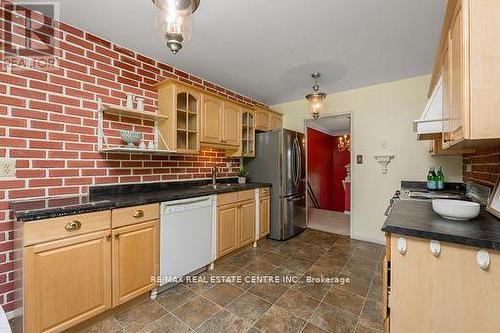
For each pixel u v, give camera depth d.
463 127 0.89
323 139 6.26
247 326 1.56
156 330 1.52
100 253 1.53
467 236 0.91
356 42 2.05
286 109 4.02
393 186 3.06
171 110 2.26
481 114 0.85
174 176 2.60
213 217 2.41
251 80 2.97
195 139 2.53
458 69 0.99
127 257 1.67
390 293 1.09
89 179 1.89
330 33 1.91
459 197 2.00
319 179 6.04
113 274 1.59
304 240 3.31
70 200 1.63
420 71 2.71
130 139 2.03
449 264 0.95
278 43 2.06
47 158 1.67
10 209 1.49
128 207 1.67
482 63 0.85
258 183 3.28
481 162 1.93
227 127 2.92
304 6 1.57
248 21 1.74
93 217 1.49
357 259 2.64
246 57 2.33
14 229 1.47
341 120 4.90
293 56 2.31
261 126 3.56
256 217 3.06
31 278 1.26
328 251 2.88
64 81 1.76
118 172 2.08
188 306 1.77
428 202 1.72
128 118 2.16
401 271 1.05
